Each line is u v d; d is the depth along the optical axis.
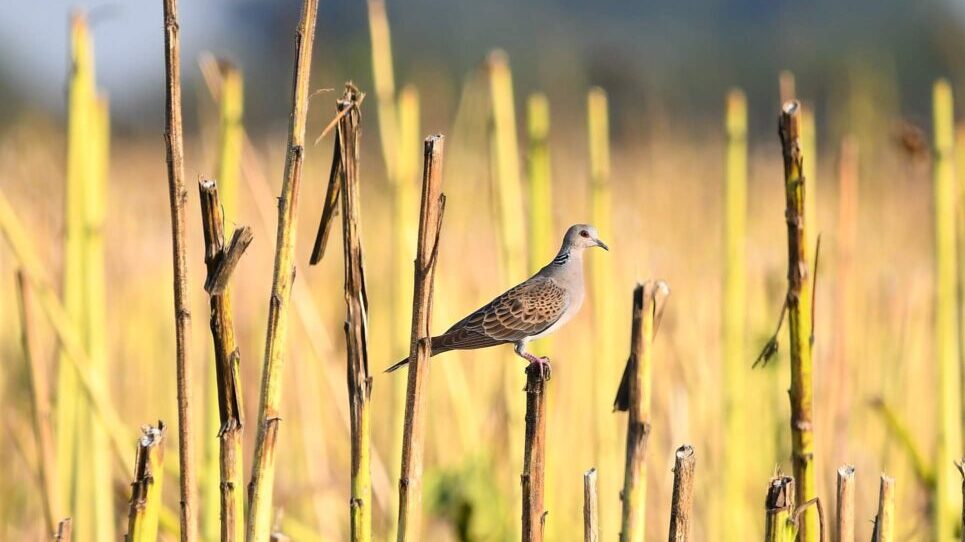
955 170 11.49
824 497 10.15
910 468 12.34
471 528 10.97
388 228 17.67
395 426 11.13
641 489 6.64
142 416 14.18
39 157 18.55
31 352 9.47
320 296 15.42
